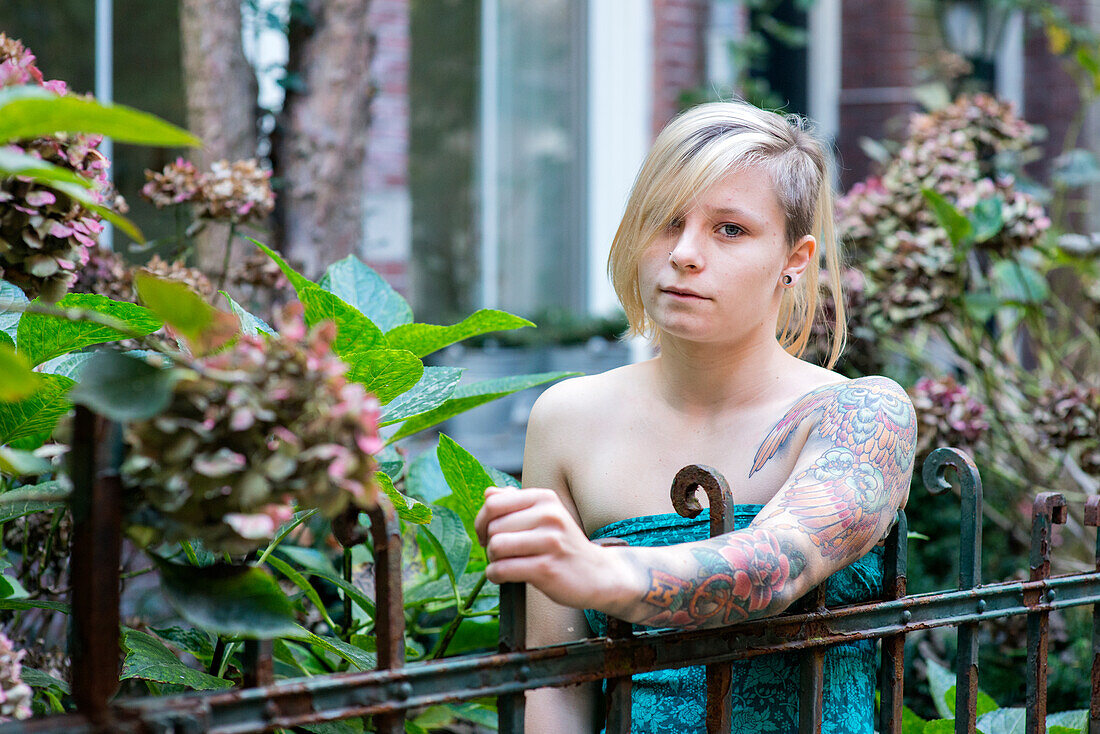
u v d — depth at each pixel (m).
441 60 4.75
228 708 0.77
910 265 2.42
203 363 0.72
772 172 1.20
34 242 0.97
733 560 0.95
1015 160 3.32
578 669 0.94
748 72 5.20
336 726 1.10
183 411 0.70
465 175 4.83
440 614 1.95
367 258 3.61
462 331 1.34
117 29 3.80
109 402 0.68
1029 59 5.27
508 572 0.87
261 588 0.79
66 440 0.77
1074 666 2.28
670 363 1.33
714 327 1.19
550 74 4.96
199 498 0.71
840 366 2.47
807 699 1.12
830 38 5.25
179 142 0.71
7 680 0.85
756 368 1.30
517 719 0.92
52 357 1.08
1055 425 2.30
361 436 0.71
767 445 1.25
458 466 1.26
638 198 1.23
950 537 2.43
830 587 1.24
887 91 5.16
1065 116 5.23
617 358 4.39
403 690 0.85
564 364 4.28
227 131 2.77
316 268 2.82
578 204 5.03
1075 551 2.81
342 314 1.17
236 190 1.98
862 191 2.67
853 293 2.44
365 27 2.91
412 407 1.26
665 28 4.89
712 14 5.00
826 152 1.36
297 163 2.83
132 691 1.41
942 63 5.05
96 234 1.08
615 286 1.36
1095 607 1.42
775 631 1.07
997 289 2.77
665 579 0.91
